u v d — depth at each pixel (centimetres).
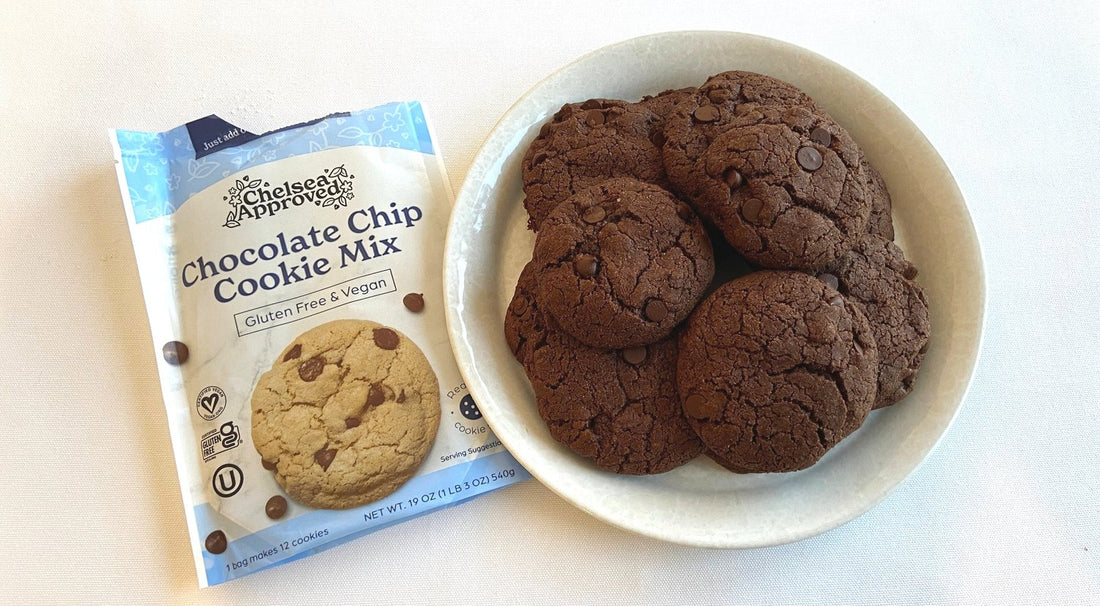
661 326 32
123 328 37
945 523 35
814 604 35
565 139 35
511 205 37
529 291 34
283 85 40
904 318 33
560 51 41
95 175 39
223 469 34
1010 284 38
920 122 40
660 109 36
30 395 36
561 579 35
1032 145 40
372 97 40
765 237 31
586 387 33
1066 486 36
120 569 35
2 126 39
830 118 34
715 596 35
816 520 33
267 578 35
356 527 34
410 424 35
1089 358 37
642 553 35
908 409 34
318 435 34
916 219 36
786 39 41
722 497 34
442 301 37
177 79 40
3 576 34
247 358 35
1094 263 38
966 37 41
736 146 32
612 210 32
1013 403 37
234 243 36
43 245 38
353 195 37
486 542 35
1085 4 41
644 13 42
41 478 35
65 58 40
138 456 36
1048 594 35
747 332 31
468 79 41
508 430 33
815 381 31
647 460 33
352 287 36
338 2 41
